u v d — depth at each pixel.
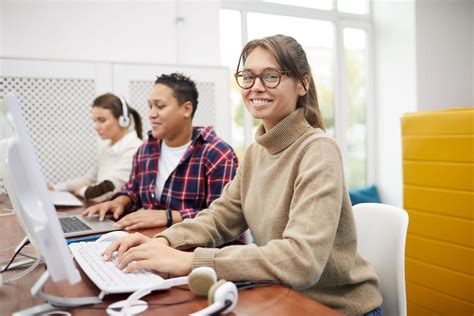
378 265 1.16
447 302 1.77
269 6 3.42
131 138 2.12
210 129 1.69
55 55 2.53
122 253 0.87
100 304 0.69
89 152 2.39
